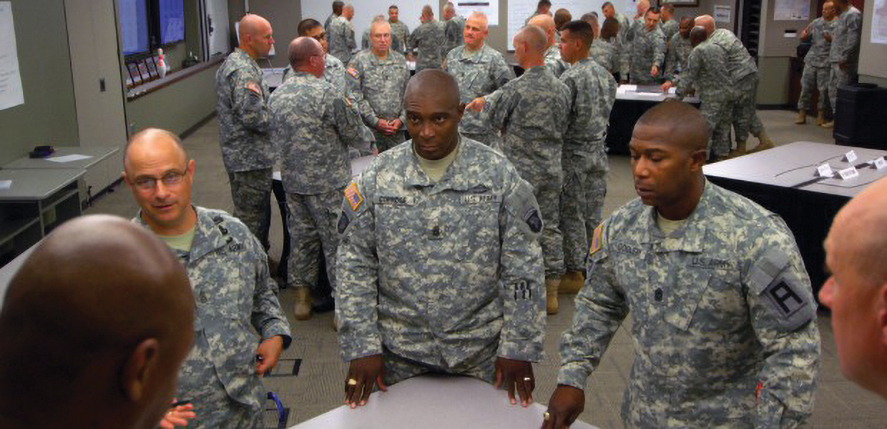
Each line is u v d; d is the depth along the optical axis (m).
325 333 4.26
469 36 5.56
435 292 2.14
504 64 5.59
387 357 2.21
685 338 1.82
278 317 2.18
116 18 7.52
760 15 11.66
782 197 4.35
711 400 1.83
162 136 1.91
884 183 0.72
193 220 1.99
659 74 10.67
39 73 5.80
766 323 1.70
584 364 1.96
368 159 5.13
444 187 2.12
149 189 1.88
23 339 0.66
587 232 4.88
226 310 1.97
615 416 3.39
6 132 5.21
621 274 1.92
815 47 10.03
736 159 5.05
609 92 4.64
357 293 2.15
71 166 5.00
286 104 4.09
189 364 1.91
